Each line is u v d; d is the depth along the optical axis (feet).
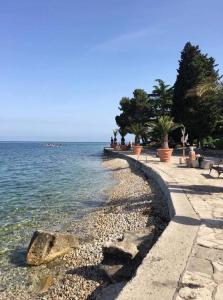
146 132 183.32
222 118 148.87
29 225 44.16
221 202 38.73
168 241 24.22
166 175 63.82
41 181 88.07
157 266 20.18
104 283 24.77
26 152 311.88
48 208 53.88
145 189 62.44
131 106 224.33
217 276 19.07
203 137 160.35
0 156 233.55
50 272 28.81
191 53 165.07
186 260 21.07
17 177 98.53
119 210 48.03
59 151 331.36
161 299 16.72
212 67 168.04
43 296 24.93
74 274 27.22
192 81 161.38
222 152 126.72
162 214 41.75
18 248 35.53
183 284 18.13
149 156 128.77
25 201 60.29
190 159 82.38
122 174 95.71
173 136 177.06
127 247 25.64
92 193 66.64
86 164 143.23
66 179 90.84
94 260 29.45
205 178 60.54
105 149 244.63
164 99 208.13
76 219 46.21
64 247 31.96
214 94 72.33
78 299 23.25
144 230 35.14
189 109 156.35
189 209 34.55
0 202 59.52
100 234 37.65
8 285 27.27
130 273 24.30
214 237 25.36
